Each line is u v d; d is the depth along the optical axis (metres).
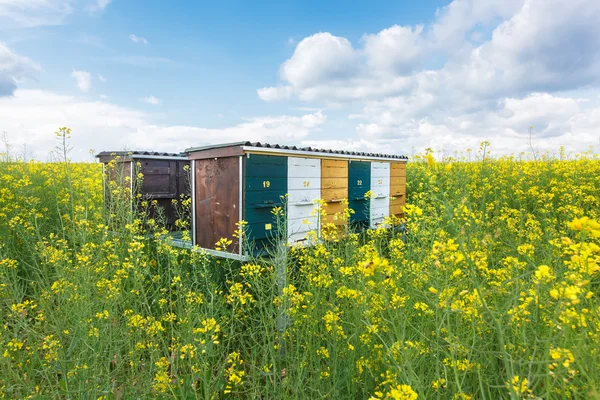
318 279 2.93
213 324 2.40
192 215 4.87
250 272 3.15
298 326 2.84
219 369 2.68
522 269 2.67
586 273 1.53
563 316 1.54
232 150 4.13
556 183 6.59
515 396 1.30
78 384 2.44
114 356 2.72
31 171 7.45
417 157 3.16
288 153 4.49
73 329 2.70
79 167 9.60
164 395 2.41
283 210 4.48
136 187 5.77
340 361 2.57
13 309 2.81
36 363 2.84
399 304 2.20
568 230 3.73
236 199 4.19
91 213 5.47
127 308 3.46
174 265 3.48
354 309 2.52
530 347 1.91
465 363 2.01
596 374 1.46
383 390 2.18
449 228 3.03
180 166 6.85
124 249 4.36
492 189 6.16
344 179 5.46
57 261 3.28
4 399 2.34
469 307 1.95
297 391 2.29
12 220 4.53
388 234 5.83
